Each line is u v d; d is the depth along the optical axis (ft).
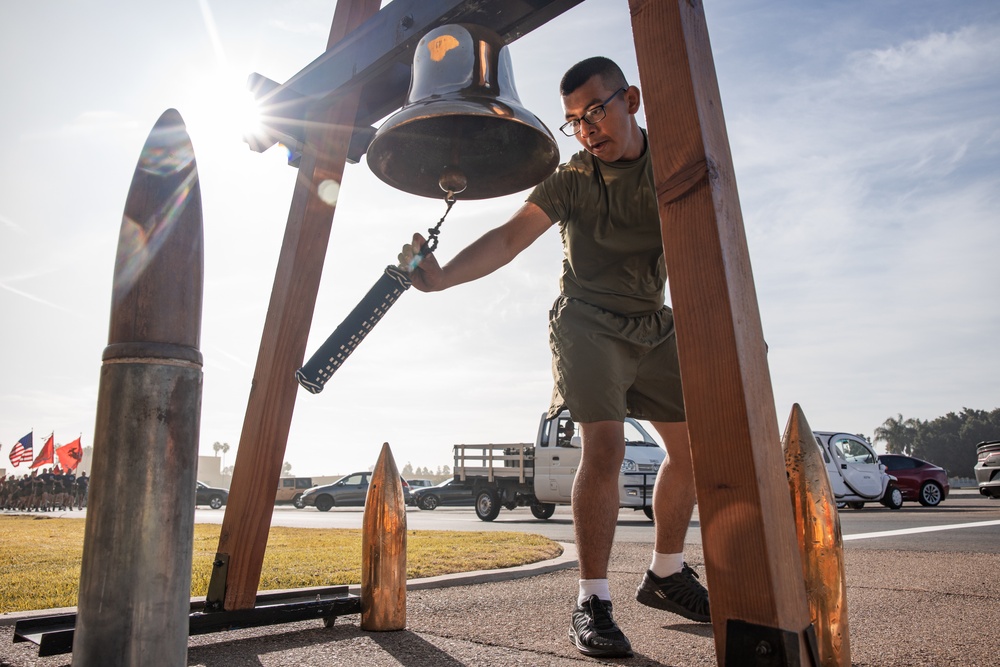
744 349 3.84
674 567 9.00
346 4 8.52
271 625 8.38
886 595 10.48
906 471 58.95
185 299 3.52
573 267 8.94
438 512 76.64
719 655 3.74
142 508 3.26
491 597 10.89
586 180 8.62
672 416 8.98
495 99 6.47
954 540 20.20
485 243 8.09
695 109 4.11
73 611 9.02
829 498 5.47
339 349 6.31
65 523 38.70
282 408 7.92
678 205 4.14
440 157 7.84
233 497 7.86
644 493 37.78
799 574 3.80
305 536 25.67
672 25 4.27
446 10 6.80
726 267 3.90
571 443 42.24
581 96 8.08
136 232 3.51
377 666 6.63
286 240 8.19
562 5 6.62
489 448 49.08
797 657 3.48
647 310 8.89
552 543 20.70
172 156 3.67
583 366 8.23
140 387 3.33
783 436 5.76
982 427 390.63
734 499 3.73
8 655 7.20
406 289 6.54
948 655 6.97
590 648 7.00
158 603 3.25
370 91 8.74
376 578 8.32
